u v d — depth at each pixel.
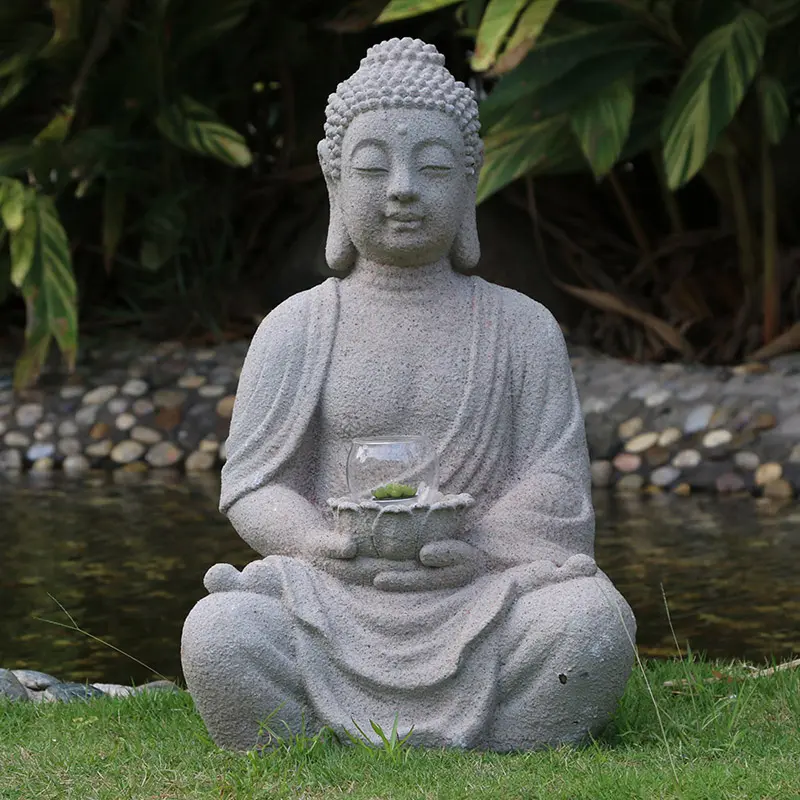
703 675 6.47
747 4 12.58
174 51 15.06
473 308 5.91
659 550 9.73
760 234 14.38
